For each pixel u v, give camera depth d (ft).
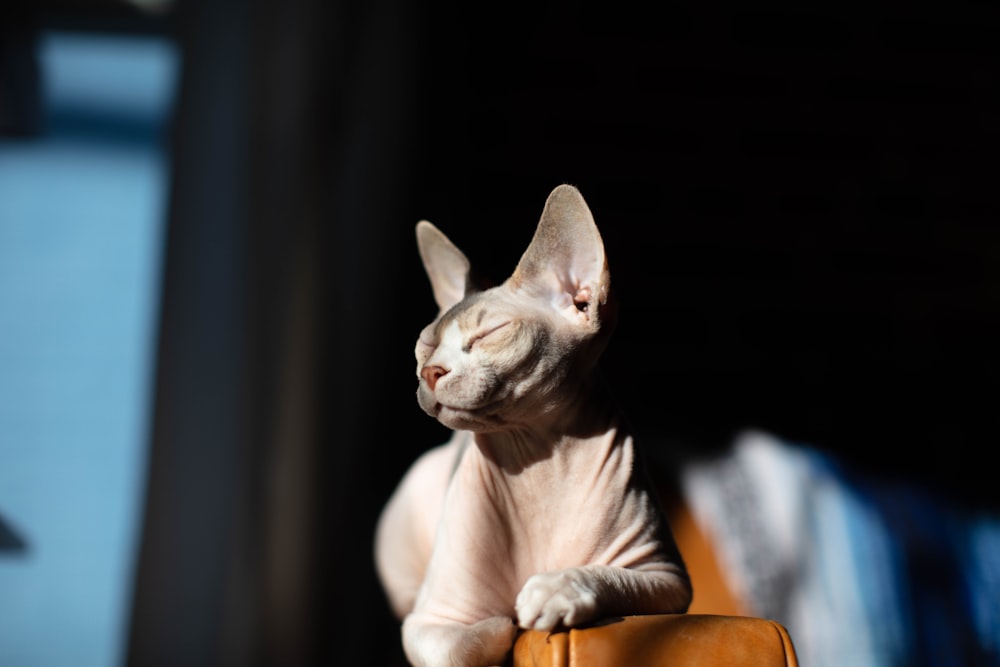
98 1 7.52
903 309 7.41
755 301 7.29
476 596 3.23
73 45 7.54
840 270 7.38
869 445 7.24
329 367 6.92
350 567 6.81
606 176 7.23
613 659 2.95
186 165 6.89
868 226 7.44
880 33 7.55
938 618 5.22
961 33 7.61
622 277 7.21
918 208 7.50
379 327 7.04
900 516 5.44
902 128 7.52
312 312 6.91
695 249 7.27
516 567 3.26
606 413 3.26
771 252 7.34
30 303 7.07
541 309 3.20
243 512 6.67
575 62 7.27
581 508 3.22
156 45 7.71
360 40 7.18
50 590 6.65
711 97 7.36
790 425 7.20
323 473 6.83
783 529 5.27
